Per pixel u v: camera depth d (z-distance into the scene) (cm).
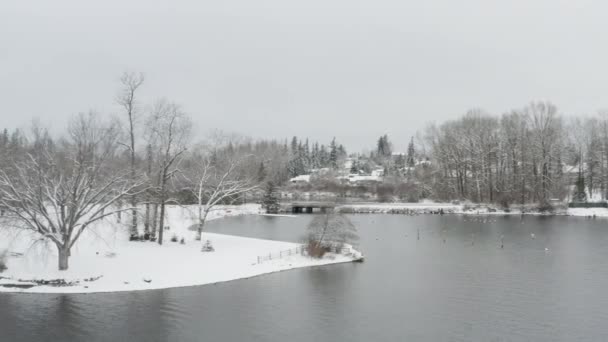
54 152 5119
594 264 5697
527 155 12862
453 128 14712
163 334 3384
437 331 3506
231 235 7544
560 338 3384
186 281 4569
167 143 6028
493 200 13050
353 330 3516
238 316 3759
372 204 13438
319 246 5762
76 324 3516
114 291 4225
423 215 11800
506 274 5191
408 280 4903
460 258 6066
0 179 4475
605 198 12662
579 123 14038
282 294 4341
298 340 3325
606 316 3828
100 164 4700
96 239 5381
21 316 3638
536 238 7769
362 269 5353
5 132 10925
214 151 7556
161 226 5878
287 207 13112
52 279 4331
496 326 3616
